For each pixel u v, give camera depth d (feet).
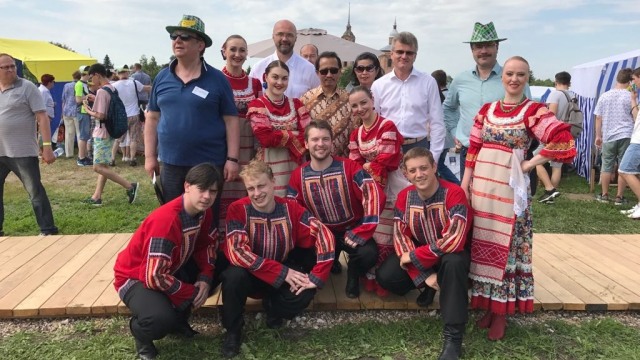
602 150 24.22
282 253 10.49
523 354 9.90
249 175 9.78
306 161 12.45
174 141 11.33
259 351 10.00
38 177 16.99
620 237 16.31
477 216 10.01
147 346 9.68
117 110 21.48
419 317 11.40
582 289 12.25
